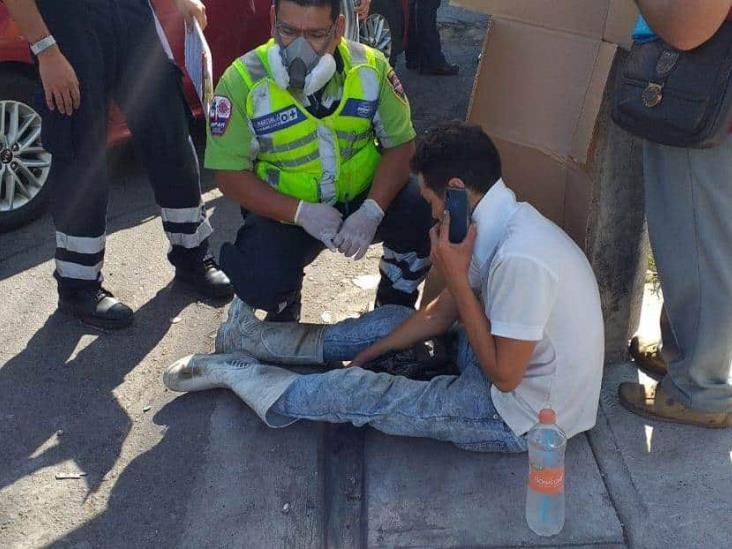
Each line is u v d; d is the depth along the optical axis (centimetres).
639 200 284
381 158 307
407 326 289
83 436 291
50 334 346
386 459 270
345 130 291
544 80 276
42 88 312
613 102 247
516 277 231
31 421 299
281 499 260
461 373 284
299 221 290
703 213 243
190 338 344
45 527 256
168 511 260
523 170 293
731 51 215
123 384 317
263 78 279
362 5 371
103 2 313
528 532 242
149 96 330
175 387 303
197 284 369
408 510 251
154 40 328
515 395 256
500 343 237
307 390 275
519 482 259
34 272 392
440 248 238
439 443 274
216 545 246
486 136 245
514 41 282
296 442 281
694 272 251
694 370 266
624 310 301
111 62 322
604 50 256
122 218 439
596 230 284
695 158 237
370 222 294
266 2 489
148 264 396
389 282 335
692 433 277
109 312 344
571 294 242
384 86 295
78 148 321
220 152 289
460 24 811
